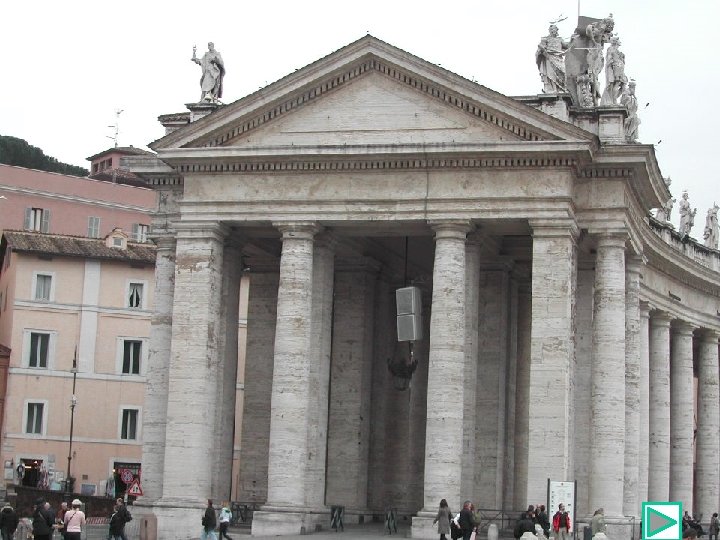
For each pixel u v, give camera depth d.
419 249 53.66
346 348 51.91
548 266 43.00
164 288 49.38
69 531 35.81
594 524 39.81
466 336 44.75
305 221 45.25
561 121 42.78
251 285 53.41
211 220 46.06
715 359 65.12
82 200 86.88
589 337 47.78
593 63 46.41
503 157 43.38
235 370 48.75
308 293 45.25
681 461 61.53
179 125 50.59
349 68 45.44
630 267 48.31
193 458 45.06
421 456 54.38
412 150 43.91
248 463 52.09
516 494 50.72
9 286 74.06
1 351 71.88
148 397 48.91
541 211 43.19
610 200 44.44
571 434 43.12
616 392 43.78
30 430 72.19
